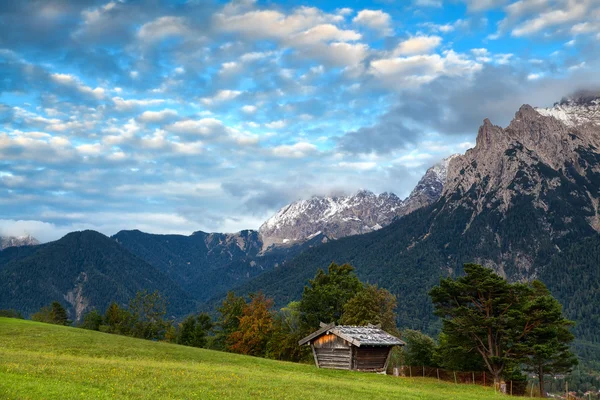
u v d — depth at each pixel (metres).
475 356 62.84
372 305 88.94
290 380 38.50
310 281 103.38
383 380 49.00
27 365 32.31
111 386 28.44
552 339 57.78
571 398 60.72
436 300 62.31
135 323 138.88
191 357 54.09
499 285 57.94
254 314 104.94
